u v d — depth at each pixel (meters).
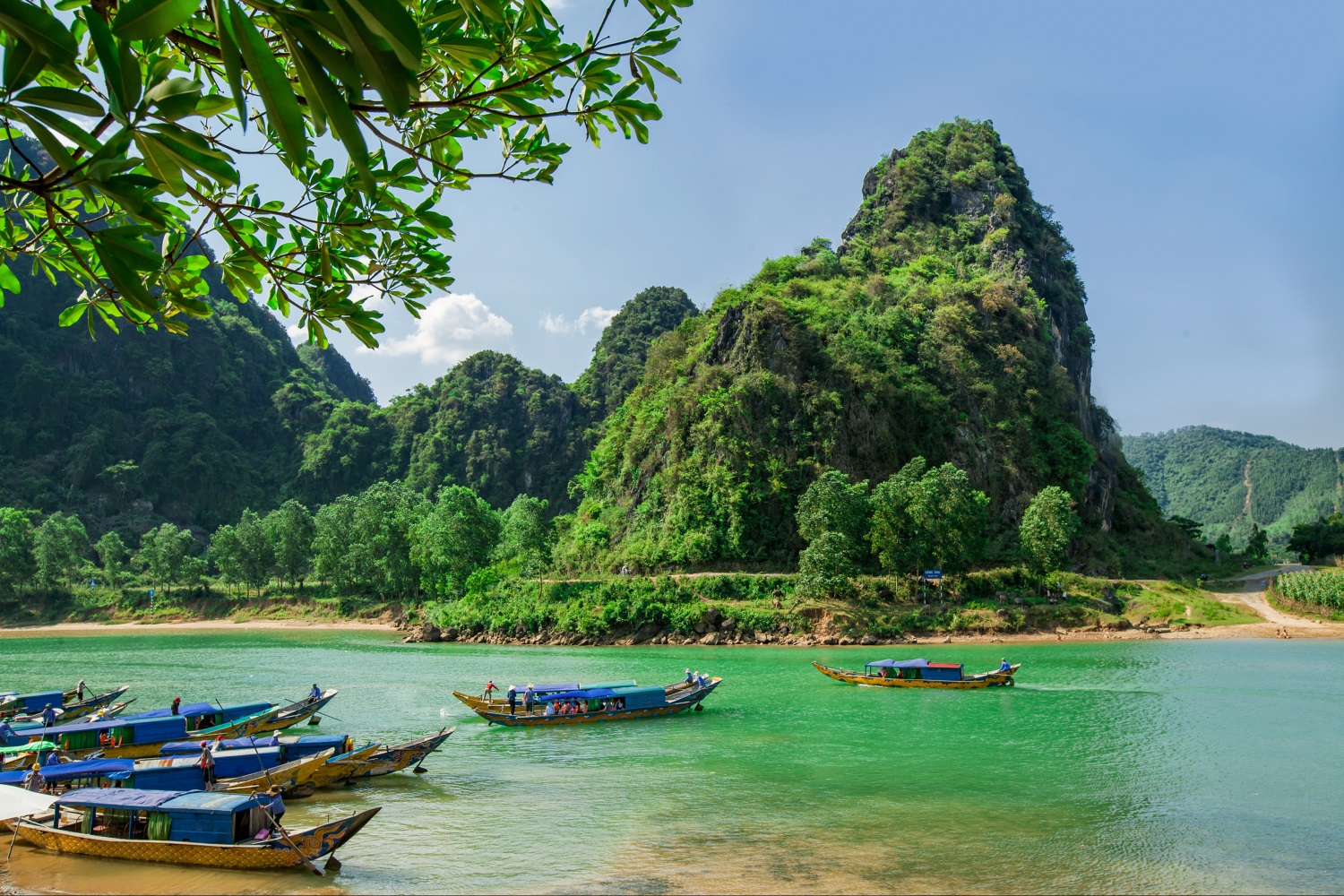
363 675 66.94
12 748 31.47
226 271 7.11
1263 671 63.44
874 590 99.19
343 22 3.67
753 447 118.75
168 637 115.50
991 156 180.88
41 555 147.50
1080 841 26.03
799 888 22.39
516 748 39.59
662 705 47.81
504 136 7.43
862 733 42.91
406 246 7.71
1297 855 24.83
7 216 7.04
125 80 3.93
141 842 23.50
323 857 23.61
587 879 22.94
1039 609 93.94
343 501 162.38
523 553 111.81
